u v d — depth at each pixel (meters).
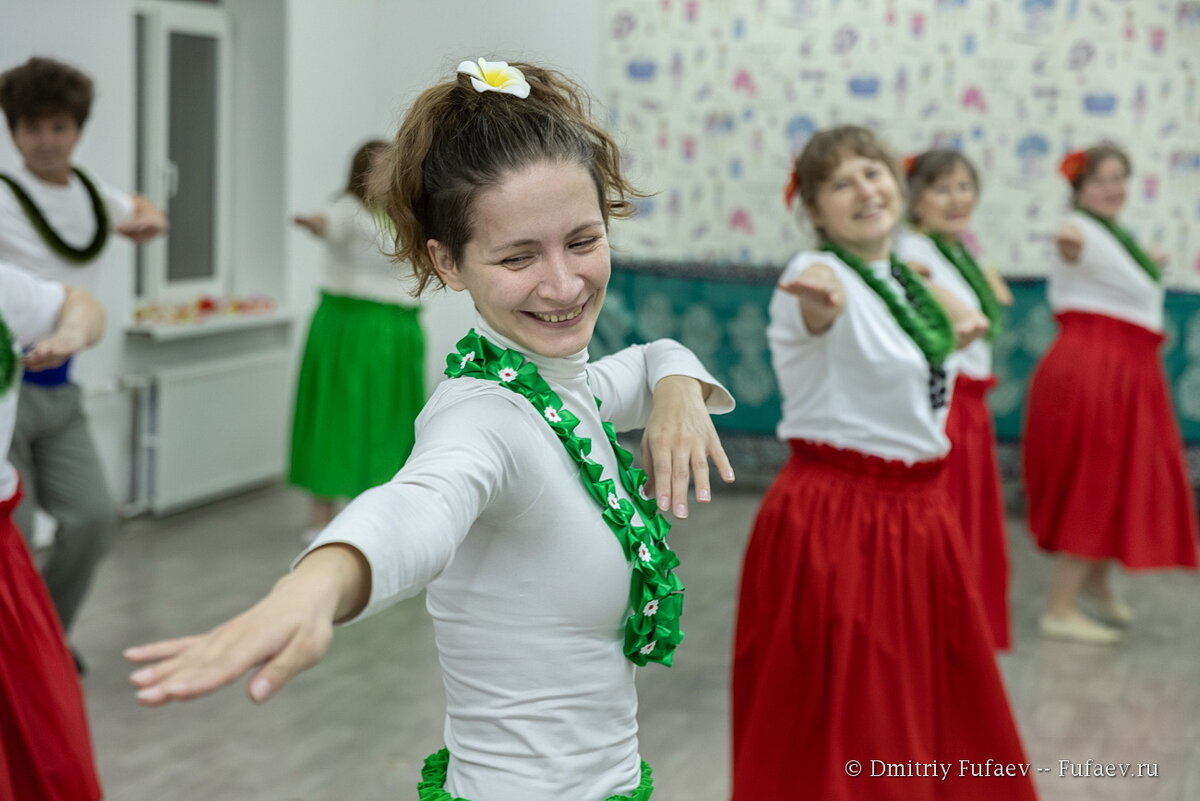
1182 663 4.15
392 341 5.11
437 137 1.30
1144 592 4.96
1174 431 4.35
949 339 2.67
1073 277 4.37
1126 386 4.27
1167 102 6.19
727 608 4.62
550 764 1.34
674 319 6.30
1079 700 3.80
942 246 3.98
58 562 3.54
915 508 2.65
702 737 3.49
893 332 2.65
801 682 2.66
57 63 3.63
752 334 6.23
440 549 1.10
